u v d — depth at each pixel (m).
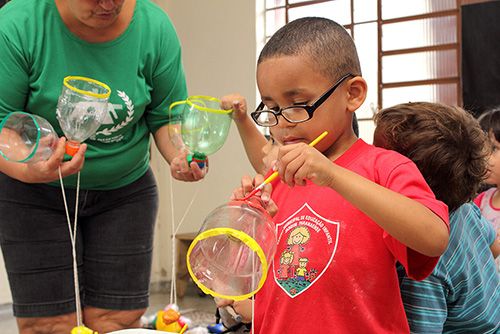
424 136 1.35
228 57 5.16
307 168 1.00
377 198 0.99
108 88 1.46
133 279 1.76
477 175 1.41
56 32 1.53
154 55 1.65
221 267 1.02
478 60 4.25
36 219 1.65
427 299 1.33
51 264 1.67
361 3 4.73
